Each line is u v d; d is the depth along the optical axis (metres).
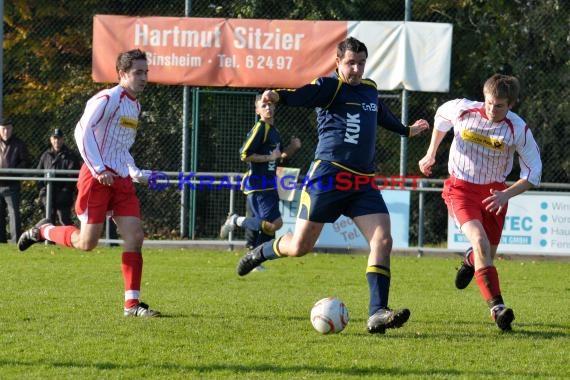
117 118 22.64
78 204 23.14
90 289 29.14
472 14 53.84
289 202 43.41
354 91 21.30
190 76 45.62
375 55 44.22
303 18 51.94
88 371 16.94
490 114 21.81
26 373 16.75
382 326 20.38
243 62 45.25
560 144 52.62
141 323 22.20
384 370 17.30
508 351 19.44
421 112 52.81
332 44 44.50
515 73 53.31
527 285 33.91
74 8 53.03
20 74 53.41
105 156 22.81
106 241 44.72
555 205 42.44
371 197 21.19
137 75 22.72
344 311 20.88
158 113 50.41
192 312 24.39
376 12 53.22
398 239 43.72
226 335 20.73
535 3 53.09
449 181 23.47
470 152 22.83
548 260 43.25
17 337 20.19
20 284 30.12
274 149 36.31
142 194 49.84
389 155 51.62
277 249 23.42
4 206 45.97
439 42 43.81
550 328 22.83
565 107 52.25
